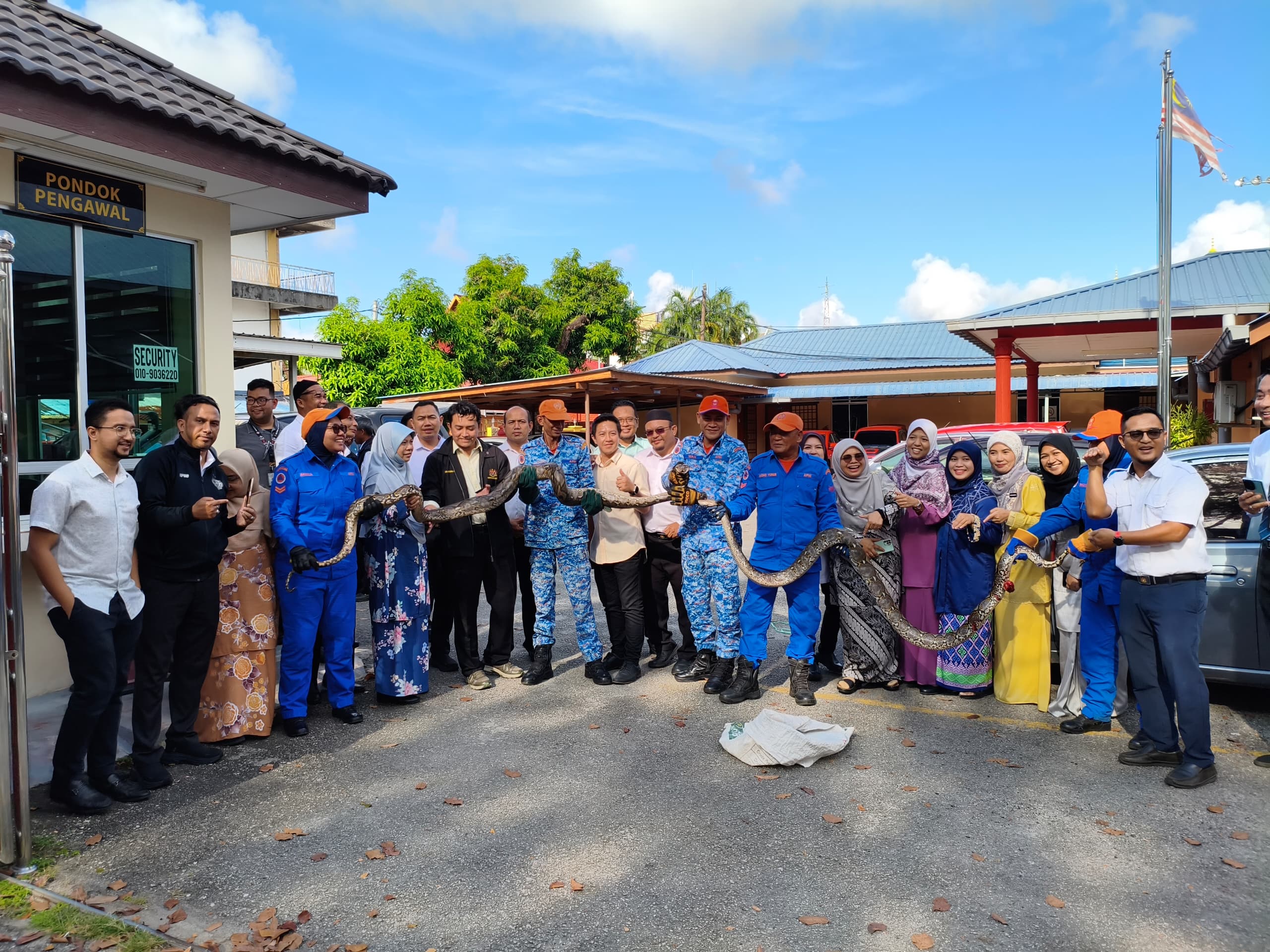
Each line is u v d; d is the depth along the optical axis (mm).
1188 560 4109
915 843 3588
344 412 5004
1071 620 5027
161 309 6188
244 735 4848
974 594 5379
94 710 3812
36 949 2846
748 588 5500
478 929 2996
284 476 4875
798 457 5457
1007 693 5391
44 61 4547
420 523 5520
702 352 30641
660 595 6406
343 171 6469
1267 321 12484
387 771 4441
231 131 5461
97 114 4785
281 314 27188
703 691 5750
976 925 2982
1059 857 3453
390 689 5492
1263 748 4582
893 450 8125
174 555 4219
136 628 4020
